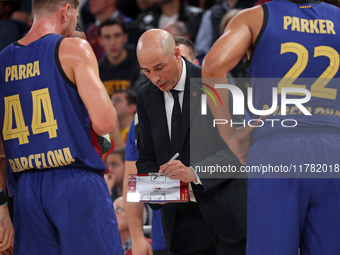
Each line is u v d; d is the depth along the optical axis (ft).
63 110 33.30
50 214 32.99
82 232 32.71
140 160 39.01
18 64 34.14
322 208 30.48
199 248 39.34
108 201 34.12
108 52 73.00
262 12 31.40
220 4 77.15
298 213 30.42
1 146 36.86
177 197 35.53
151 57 35.42
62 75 33.22
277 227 30.04
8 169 36.63
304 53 30.81
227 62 30.53
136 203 42.16
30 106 33.71
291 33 30.99
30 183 33.68
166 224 39.04
